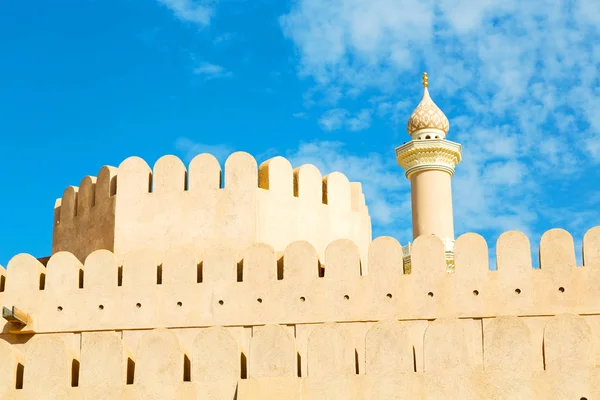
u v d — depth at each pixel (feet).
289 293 88.22
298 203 97.19
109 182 99.09
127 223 95.86
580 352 73.51
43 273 93.71
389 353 75.25
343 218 100.22
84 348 78.79
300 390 75.31
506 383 72.84
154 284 90.33
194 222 94.58
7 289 92.12
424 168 121.39
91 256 91.86
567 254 86.22
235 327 88.17
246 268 89.35
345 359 75.66
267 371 76.13
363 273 101.19
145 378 77.66
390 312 86.69
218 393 76.69
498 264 86.79
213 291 89.30
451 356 74.69
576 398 71.77
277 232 95.25
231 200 94.58
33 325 90.58
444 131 130.41
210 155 96.02
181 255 90.68
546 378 72.43
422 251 87.92
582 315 84.64
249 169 95.09
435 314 86.17
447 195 121.39
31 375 78.28
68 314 90.63
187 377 79.46
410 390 74.13
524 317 85.35
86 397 77.66
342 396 74.84
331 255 88.63
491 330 74.95
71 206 103.96
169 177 96.17
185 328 88.79
